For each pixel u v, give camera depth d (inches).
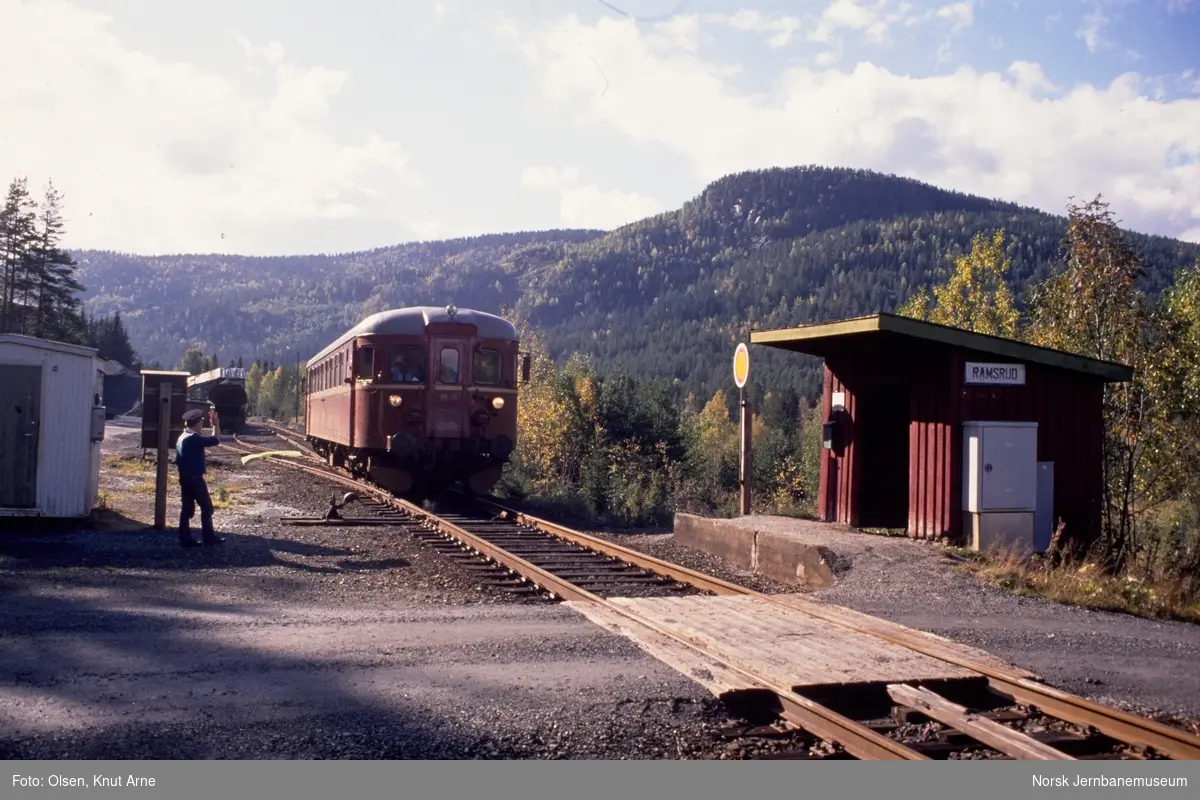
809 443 1761.8
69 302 3048.7
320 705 246.1
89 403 571.2
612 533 678.5
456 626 340.2
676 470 1232.8
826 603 392.2
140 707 241.8
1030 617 379.2
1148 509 687.1
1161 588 439.5
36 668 273.4
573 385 1342.3
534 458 1242.6
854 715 263.6
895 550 489.1
